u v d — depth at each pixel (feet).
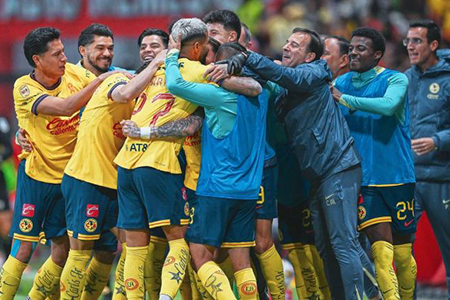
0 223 134.82
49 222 83.25
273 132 83.92
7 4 164.76
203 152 76.43
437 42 96.32
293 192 84.99
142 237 77.51
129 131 75.51
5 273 82.58
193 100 73.72
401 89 80.94
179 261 75.36
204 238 75.20
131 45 174.70
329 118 78.89
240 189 74.74
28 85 80.94
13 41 165.27
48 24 163.53
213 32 82.79
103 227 80.79
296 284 86.79
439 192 96.48
